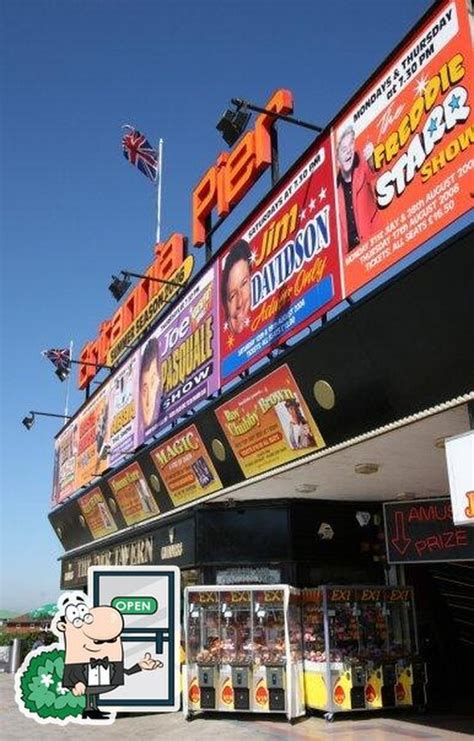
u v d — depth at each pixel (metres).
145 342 20.38
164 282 19.28
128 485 20.83
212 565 16.41
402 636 14.45
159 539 19.44
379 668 13.69
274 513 16.08
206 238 17.41
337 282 11.22
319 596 14.09
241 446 14.33
